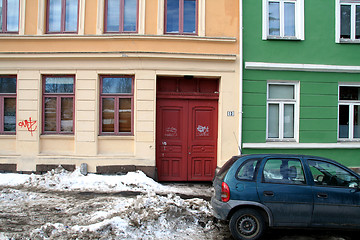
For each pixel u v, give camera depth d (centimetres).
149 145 880
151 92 883
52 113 907
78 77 883
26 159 880
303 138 919
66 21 924
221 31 907
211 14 909
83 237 456
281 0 936
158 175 909
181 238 484
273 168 505
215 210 502
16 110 898
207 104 925
